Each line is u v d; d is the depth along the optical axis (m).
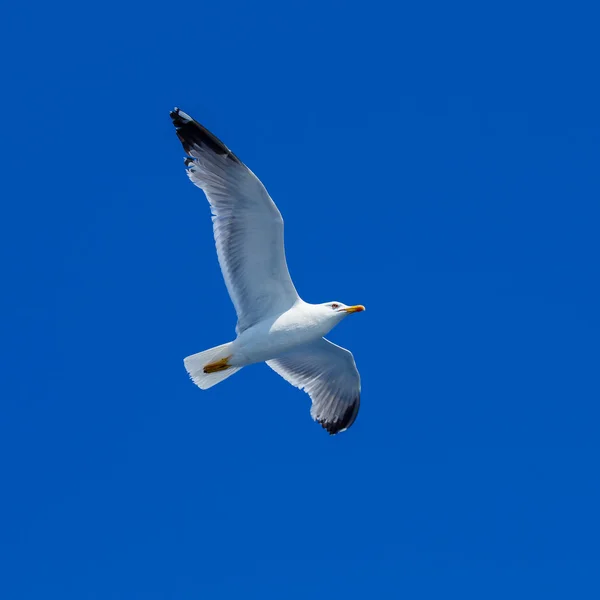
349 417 18.98
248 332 16.64
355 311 16.88
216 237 16.20
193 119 15.78
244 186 15.72
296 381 19.19
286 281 16.59
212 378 17.00
